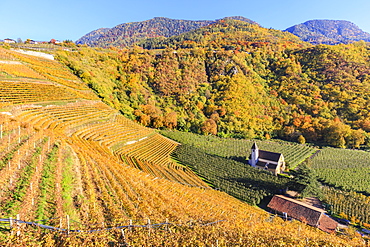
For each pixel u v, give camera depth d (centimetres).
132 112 10088
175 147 7606
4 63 6500
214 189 4984
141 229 1850
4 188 1759
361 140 9575
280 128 11262
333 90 12362
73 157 2866
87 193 2230
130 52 14575
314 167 7075
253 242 2006
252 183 5325
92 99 7700
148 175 4038
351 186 5506
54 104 5519
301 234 2588
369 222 4069
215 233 2097
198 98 12625
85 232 1576
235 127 11000
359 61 13862
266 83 14062
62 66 9088
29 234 1397
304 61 15225
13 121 3216
